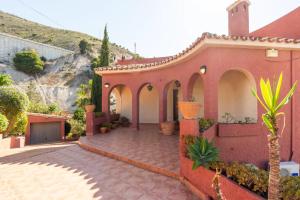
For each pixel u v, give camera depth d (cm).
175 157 808
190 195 536
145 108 1819
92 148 1009
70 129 2042
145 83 1457
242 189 394
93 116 1348
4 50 4141
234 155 803
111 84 1570
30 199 532
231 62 821
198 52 902
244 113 991
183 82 1109
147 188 581
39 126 1950
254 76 838
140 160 778
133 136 1255
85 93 2714
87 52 5225
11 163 862
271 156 290
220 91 1149
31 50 4359
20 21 6856
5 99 1384
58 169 768
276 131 291
